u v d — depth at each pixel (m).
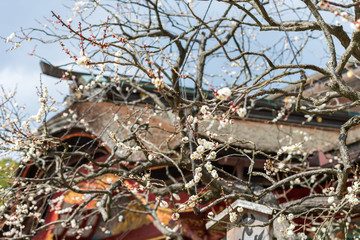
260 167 7.23
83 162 8.31
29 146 4.95
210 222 4.80
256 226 4.17
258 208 4.34
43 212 8.48
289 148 4.76
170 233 6.56
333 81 4.20
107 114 7.46
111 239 9.23
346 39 4.43
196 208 4.27
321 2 3.44
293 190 8.33
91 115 7.55
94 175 5.90
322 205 6.01
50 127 7.55
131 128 5.97
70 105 7.70
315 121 8.99
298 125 8.77
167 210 8.36
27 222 8.34
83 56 3.47
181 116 5.67
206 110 3.79
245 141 4.54
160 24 6.93
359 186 4.33
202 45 7.69
